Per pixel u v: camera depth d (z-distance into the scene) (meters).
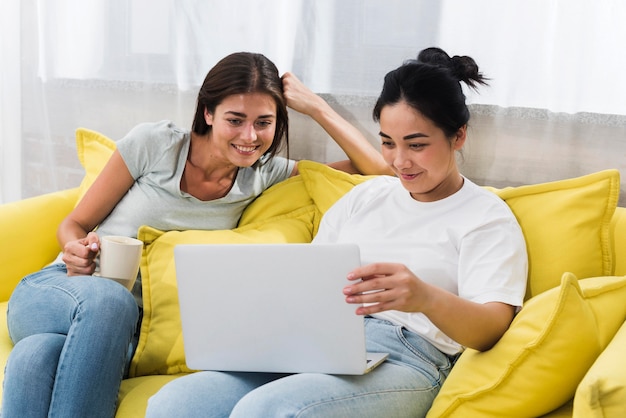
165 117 2.41
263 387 1.35
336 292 1.34
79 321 1.54
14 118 2.61
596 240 1.63
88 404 1.51
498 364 1.34
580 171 1.91
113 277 1.69
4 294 2.01
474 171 2.02
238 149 1.86
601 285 1.41
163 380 1.69
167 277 1.78
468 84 1.72
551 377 1.31
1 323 1.86
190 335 1.45
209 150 1.91
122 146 1.91
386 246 1.66
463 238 1.56
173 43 2.35
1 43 2.57
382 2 2.05
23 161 2.63
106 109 2.49
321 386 1.34
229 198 1.94
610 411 1.14
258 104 1.84
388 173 2.02
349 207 1.78
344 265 1.32
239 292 1.39
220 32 2.27
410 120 1.53
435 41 2.01
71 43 2.49
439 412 1.38
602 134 1.87
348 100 2.14
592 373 1.17
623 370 1.16
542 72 1.91
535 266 1.63
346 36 2.11
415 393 1.43
